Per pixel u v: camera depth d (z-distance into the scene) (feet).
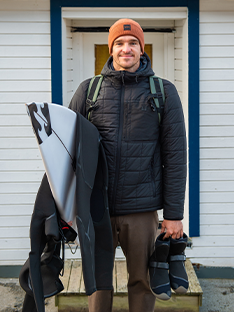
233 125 12.19
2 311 10.91
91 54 13.23
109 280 7.22
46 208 6.44
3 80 12.02
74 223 7.04
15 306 11.16
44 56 11.93
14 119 12.16
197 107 12.03
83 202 6.42
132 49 7.29
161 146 7.72
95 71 13.32
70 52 12.89
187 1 11.60
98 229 7.16
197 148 12.17
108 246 7.20
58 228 6.47
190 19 11.71
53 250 6.95
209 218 12.48
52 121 6.31
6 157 12.28
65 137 6.48
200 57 11.92
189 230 12.46
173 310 10.73
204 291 12.00
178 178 7.55
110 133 7.30
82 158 6.51
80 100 7.64
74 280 11.10
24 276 6.79
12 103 12.10
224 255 12.60
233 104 12.11
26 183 12.37
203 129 12.18
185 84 12.13
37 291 6.26
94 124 7.46
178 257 7.83
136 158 7.35
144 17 11.76
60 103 11.98
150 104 7.34
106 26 12.78
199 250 12.58
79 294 10.55
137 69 7.55
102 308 8.22
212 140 12.22
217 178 12.35
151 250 7.91
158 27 12.83
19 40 11.87
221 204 12.45
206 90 12.04
